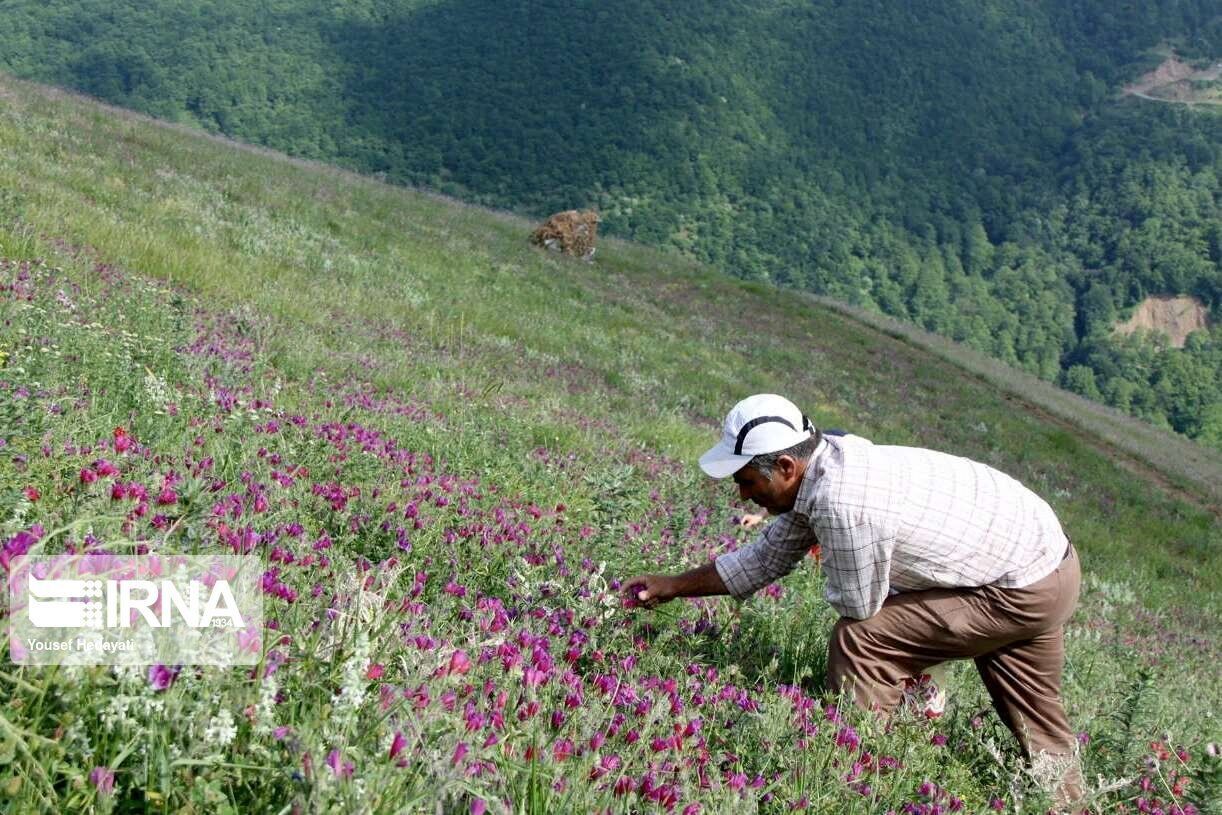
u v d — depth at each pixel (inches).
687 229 6013.8
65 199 492.1
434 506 178.4
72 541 95.7
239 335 338.3
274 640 85.3
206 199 699.4
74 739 68.4
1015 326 6761.8
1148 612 437.7
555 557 170.1
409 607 117.1
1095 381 6289.4
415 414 287.0
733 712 126.2
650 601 159.9
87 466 125.9
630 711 114.4
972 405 1016.2
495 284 802.8
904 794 119.8
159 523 109.5
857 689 146.4
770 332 1067.9
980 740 148.0
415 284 659.4
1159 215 7564.0
